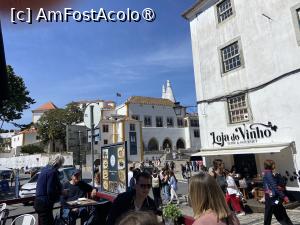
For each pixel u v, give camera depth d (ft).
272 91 40.16
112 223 11.66
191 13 56.75
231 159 48.44
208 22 52.85
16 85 110.01
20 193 47.88
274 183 21.65
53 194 18.11
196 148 196.34
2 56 12.81
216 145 49.65
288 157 38.14
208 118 51.70
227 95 47.80
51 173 18.28
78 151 26.63
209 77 51.96
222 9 50.34
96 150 152.46
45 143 200.95
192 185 8.80
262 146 40.29
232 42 47.44
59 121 192.85
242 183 38.65
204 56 53.31
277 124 39.37
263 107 41.70
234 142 46.37
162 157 156.46
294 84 36.99
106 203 19.15
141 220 4.07
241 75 45.65
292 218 28.86
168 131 191.93
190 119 200.13
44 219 17.71
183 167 94.17
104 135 169.17
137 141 173.06
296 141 36.68
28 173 155.02
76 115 194.90
